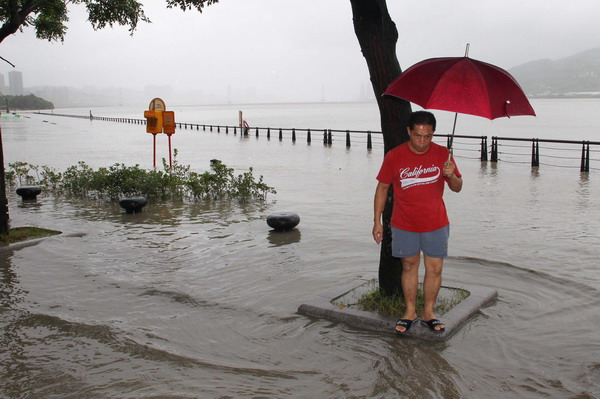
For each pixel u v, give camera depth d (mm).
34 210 11172
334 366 3799
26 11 8547
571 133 39156
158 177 12578
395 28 4688
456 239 7695
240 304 5188
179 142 35094
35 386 3604
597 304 4941
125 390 3506
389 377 3598
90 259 6996
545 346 4031
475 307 4727
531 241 7512
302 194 12797
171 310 5086
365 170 17781
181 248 7559
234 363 3879
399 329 4227
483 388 3426
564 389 3385
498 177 15367
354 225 8930
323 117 97125
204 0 7293
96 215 10453
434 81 3850
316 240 7855
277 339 4328
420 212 3992
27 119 104688
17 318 4898
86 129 58469
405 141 4695
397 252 4152
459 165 18875
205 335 4449
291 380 3605
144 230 8883
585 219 9086
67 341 4363
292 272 6254
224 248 7520
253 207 11055
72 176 14023
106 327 4617
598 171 16797
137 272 6379
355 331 4410
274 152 26094
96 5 10500
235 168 19047
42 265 6723
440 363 3768
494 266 6223
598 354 3867
